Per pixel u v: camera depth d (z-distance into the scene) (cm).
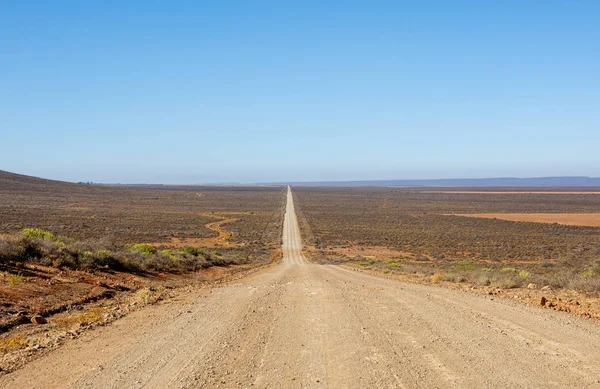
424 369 716
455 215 13025
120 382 683
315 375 702
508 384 640
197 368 747
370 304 1361
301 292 1688
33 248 1795
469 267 4088
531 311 1204
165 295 1647
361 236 8256
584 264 3856
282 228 9456
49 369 754
